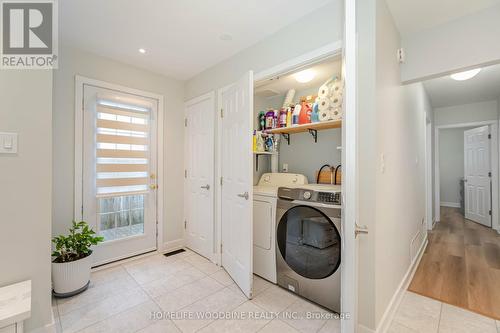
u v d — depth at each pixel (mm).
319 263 1771
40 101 1377
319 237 1779
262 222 2197
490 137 4035
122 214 2580
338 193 1695
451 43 1700
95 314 1663
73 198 2236
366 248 1404
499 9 1516
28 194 1334
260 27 1898
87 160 2324
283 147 2906
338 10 1546
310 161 2623
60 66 2166
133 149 2639
